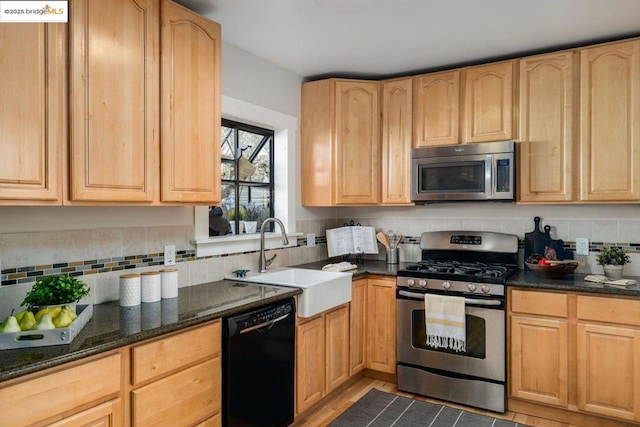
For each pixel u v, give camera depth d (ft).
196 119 7.20
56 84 5.28
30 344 4.76
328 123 11.27
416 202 11.05
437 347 9.67
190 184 7.07
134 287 6.73
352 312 10.28
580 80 9.18
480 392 9.28
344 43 9.37
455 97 10.47
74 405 4.64
